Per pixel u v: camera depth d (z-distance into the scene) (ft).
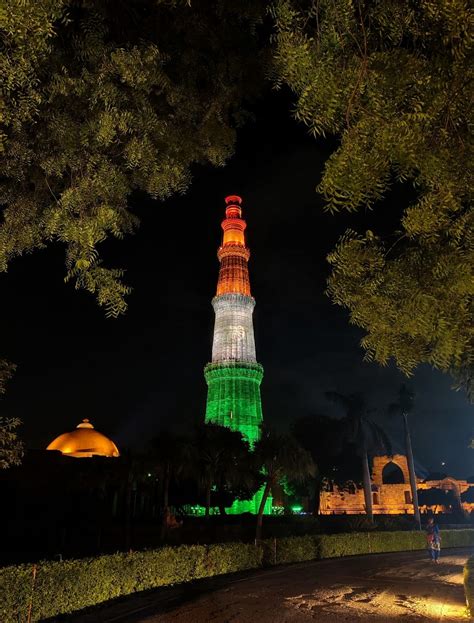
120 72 30.71
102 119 30.66
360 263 23.09
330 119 19.74
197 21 36.11
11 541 142.00
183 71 38.17
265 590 68.69
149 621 48.49
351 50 19.97
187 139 38.75
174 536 153.28
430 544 111.55
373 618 49.60
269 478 139.44
